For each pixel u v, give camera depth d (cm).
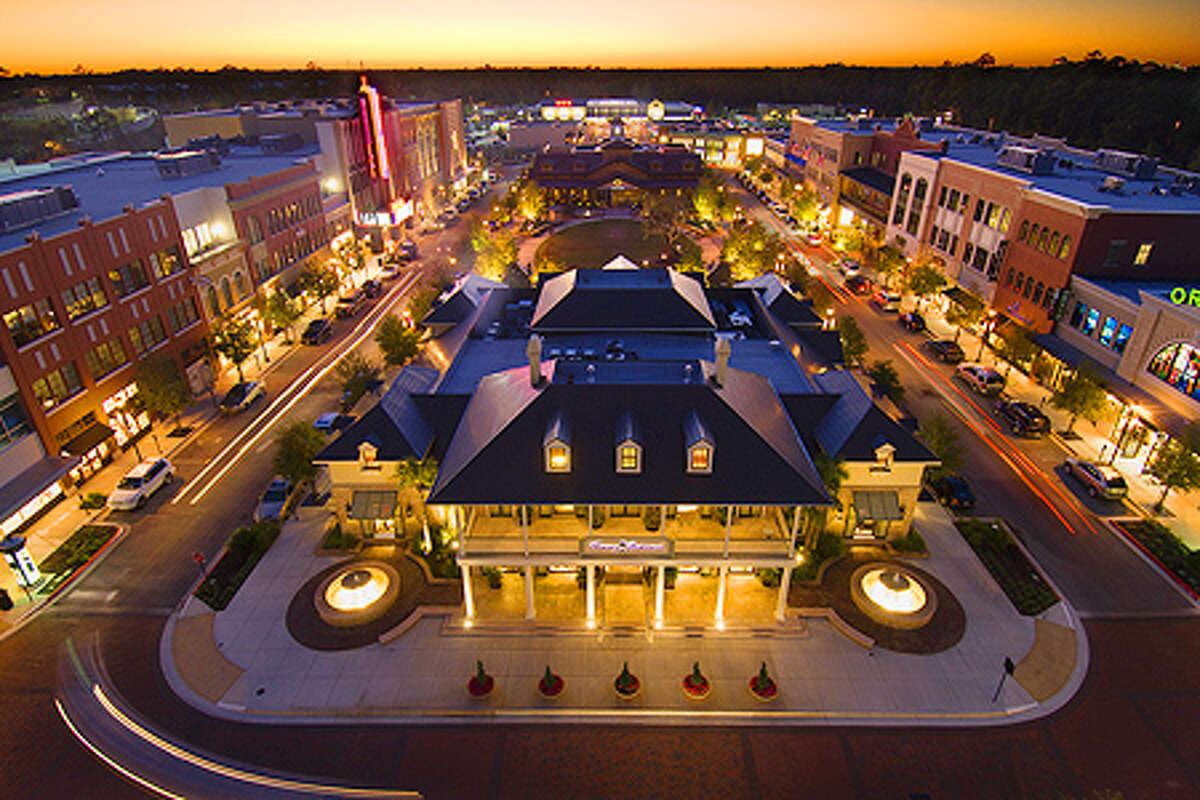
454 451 3441
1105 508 4384
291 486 4484
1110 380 5075
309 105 11744
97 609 3616
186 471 4881
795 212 12012
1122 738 2877
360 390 5431
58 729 2942
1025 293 6269
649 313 5072
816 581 3744
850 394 4038
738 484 3116
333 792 2675
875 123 12044
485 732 2927
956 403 5753
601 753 2833
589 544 3228
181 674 3209
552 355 4681
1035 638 3384
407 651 3338
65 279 4666
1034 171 6850
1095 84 16700
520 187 13412
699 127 19062
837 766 2769
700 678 3083
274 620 3522
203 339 6159
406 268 9862
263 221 7262
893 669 3219
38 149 19212
